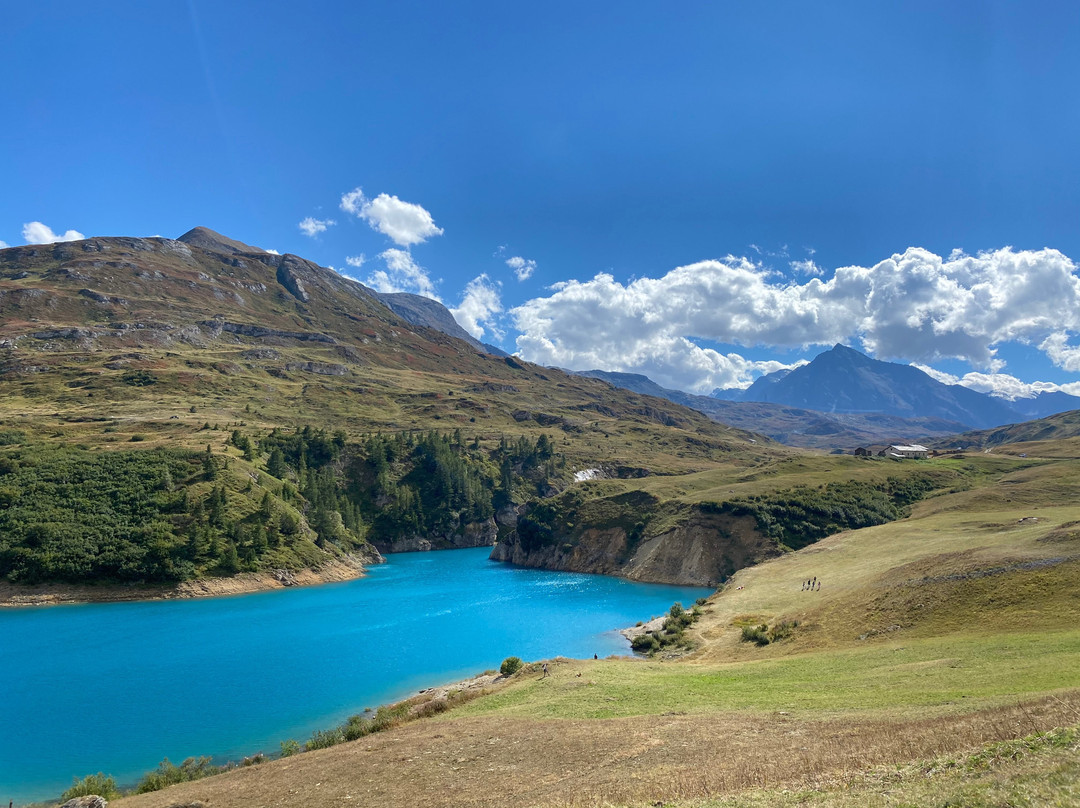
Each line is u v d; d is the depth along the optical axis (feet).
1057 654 121.70
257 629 303.07
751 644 218.38
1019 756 63.57
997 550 207.92
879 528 371.97
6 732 181.47
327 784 109.70
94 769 159.02
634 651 261.65
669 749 102.47
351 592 399.85
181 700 207.62
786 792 71.20
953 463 587.27
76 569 351.67
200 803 107.96
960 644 148.77
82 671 237.86
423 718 161.89
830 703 119.44
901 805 58.44
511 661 207.62
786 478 520.01
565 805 82.33
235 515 423.64
